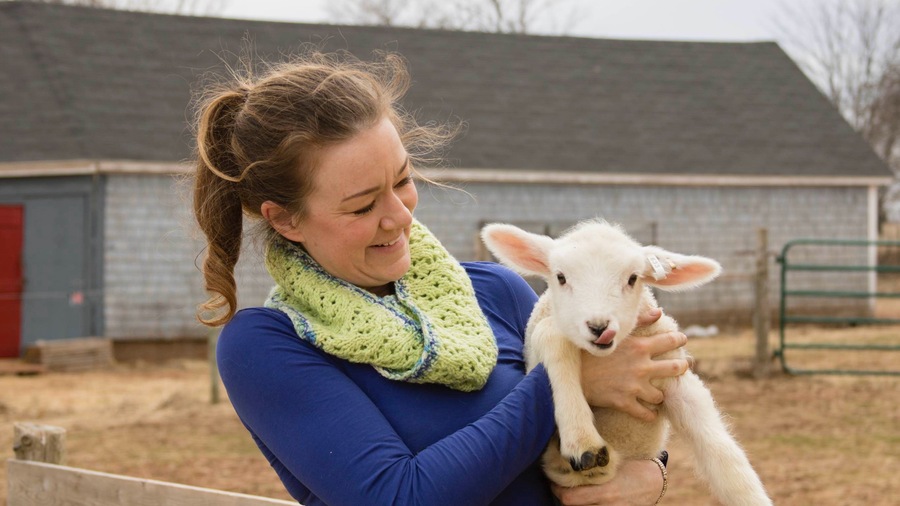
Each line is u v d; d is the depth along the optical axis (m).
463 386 2.18
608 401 2.41
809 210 19.22
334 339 2.13
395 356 2.13
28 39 17.48
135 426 9.41
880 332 17.27
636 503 2.38
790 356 13.91
